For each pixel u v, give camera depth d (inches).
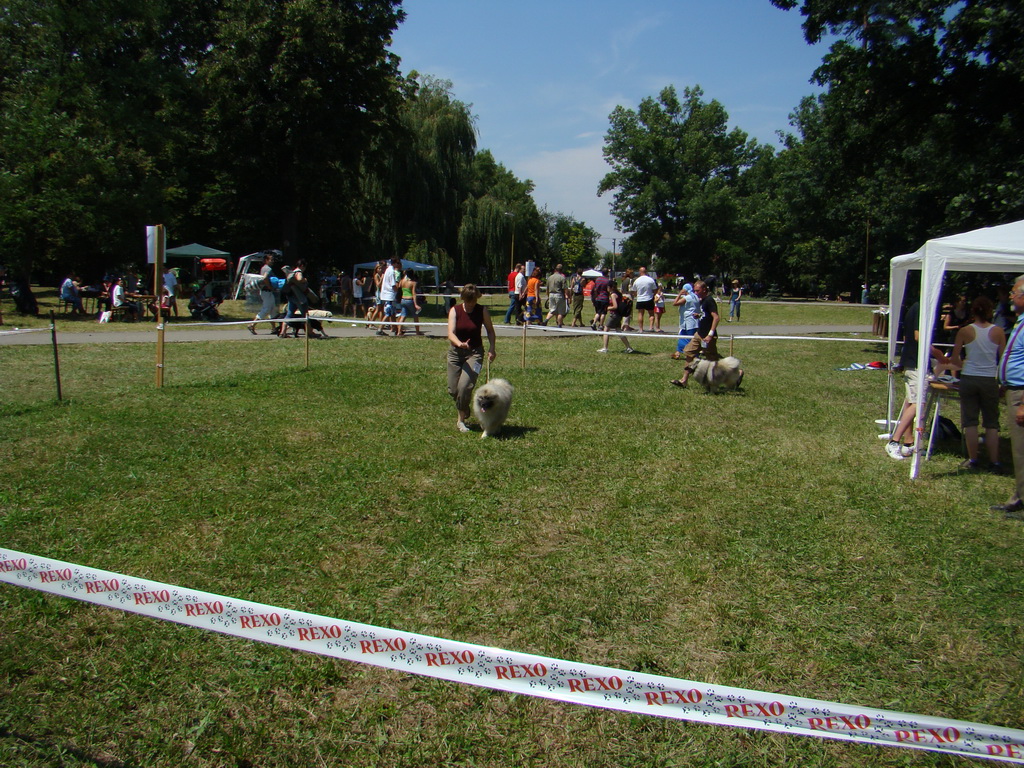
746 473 264.8
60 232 821.2
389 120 1268.5
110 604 115.5
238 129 1169.4
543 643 146.5
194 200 1387.8
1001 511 229.8
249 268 1214.9
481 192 1621.6
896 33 651.5
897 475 270.5
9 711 124.2
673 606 164.2
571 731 123.0
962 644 151.4
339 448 283.0
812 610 163.8
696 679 136.1
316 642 109.1
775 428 345.4
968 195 757.9
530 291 856.9
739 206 2625.5
